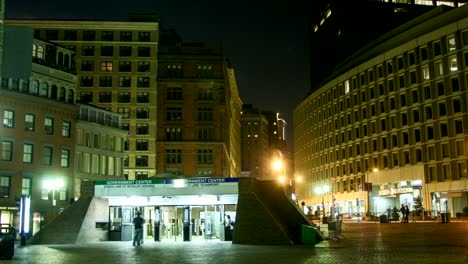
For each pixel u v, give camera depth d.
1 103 55.38
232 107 148.12
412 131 92.00
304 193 136.62
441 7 92.62
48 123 61.12
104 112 73.00
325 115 122.88
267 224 30.86
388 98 98.62
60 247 30.89
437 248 24.77
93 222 36.78
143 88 104.25
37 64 60.62
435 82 87.88
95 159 69.81
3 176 55.03
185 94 105.38
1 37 8.05
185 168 102.75
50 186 60.12
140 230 31.61
